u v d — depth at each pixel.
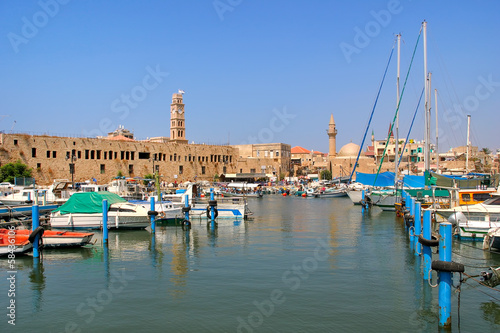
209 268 26.47
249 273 25.25
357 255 29.97
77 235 32.47
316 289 22.16
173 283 23.38
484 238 29.70
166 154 113.06
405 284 22.92
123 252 31.30
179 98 144.62
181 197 53.88
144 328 17.66
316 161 190.25
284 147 161.38
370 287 22.45
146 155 109.38
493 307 19.31
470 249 30.19
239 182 129.62
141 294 21.61
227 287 22.58
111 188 60.06
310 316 18.62
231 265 27.22
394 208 61.25
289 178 154.38
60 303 20.50
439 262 16.97
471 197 39.41
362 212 59.69
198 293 21.66
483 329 17.06
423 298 20.75
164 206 45.84
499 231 28.89
